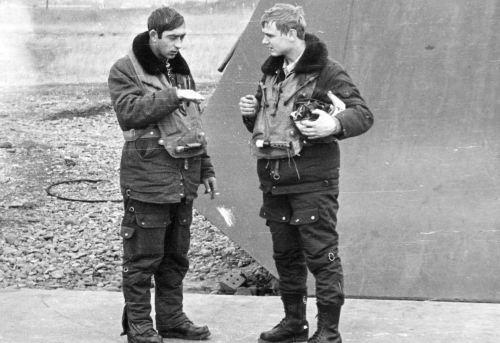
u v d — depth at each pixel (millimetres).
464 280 7641
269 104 5965
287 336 6363
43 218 12117
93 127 17734
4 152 15375
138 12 18922
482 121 8203
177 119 6211
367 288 7832
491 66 8297
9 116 17938
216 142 9375
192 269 10133
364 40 8852
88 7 19453
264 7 9500
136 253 6238
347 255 8078
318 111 5539
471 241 7805
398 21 8789
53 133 16562
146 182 6121
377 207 8242
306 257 5918
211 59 16266
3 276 9703
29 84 19859
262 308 7480
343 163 8531
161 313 6598
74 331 6828
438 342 6379
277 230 6152
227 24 16391
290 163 5828
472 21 8484
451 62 8438
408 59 8617
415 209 8109
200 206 9164
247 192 9031
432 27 8625
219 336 6656
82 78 19672
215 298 7859
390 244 8023
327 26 9062
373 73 8703
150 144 6113
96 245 11062
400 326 6812
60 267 10164
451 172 8141
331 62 5863
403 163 8336
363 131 5754
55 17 19828
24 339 6605
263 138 5941
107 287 9367
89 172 14617
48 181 13898
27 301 7777
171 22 6094
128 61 6188
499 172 7992
